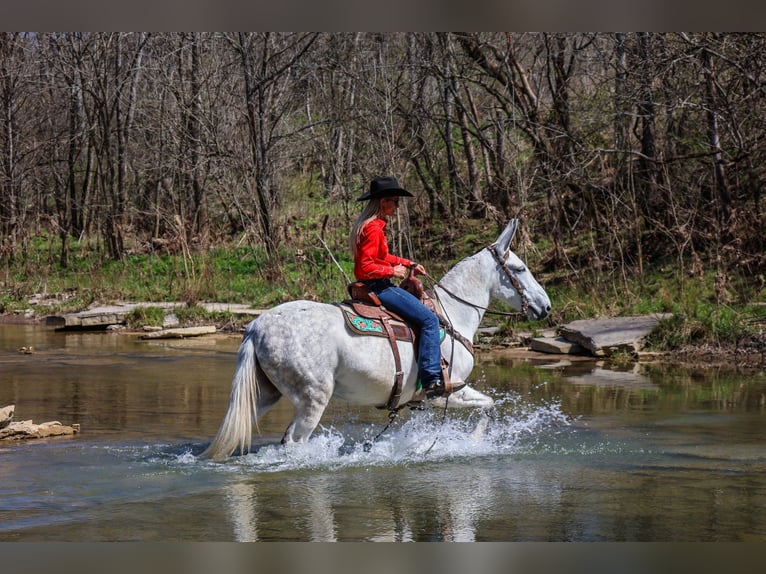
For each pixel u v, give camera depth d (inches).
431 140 1066.1
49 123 1402.6
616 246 775.7
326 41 1082.1
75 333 706.8
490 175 987.9
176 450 308.2
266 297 790.5
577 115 871.7
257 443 323.3
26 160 1325.0
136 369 510.9
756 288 657.0
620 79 761.6
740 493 259.4
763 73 716.7
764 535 221.8
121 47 1228.5
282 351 278.5
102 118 1170.0
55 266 1061.1
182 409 388.8
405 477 275.6
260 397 288.8
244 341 285.0
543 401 413.1
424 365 291.7
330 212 1045.2
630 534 221.5
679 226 715.4
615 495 256.4
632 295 667.4
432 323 294.4
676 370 510.0
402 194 293.7
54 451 305.1
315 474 276.8
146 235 1140.5
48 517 230.7
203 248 964.0
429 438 328.8
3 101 1251.2
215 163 1038.4
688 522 231.5
